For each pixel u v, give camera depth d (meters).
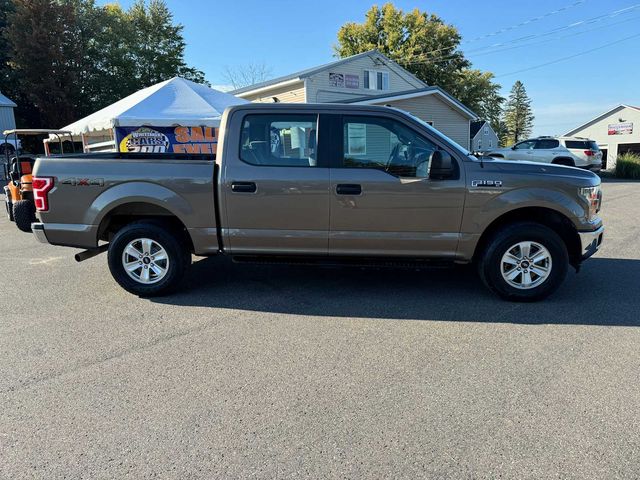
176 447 2.52
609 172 27.09
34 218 8.59
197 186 4.68
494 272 4.64
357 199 4.55
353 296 4.97
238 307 4.68
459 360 3.49
